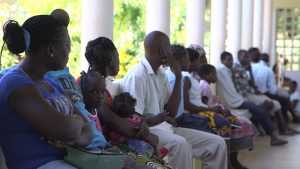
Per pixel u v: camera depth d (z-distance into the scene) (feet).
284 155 23.99
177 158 13.80
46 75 10.12
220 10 28.76
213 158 16.07
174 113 15.35
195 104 18.26
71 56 19.21
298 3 49.60
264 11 45.75
